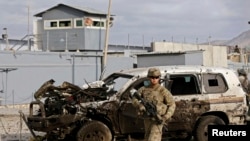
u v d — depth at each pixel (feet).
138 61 115.75
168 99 24.07
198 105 34.78
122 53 125.70
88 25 124.88
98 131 32.24
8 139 40.32
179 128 34.17
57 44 126.93
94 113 32.83
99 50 127.75
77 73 99.04
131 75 34.06
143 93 24.34
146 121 23.99
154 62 113.70
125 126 32.96
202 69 35.73
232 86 36.40
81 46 124.26
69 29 126.00
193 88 35.12
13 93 87.81
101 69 103.35
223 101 35.73
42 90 32.45
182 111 34.19
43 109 32.01
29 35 125.49
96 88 33.55
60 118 31.73
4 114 65.26
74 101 32.55
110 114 32.78
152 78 24.22
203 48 143.02
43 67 93.04
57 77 95.50
